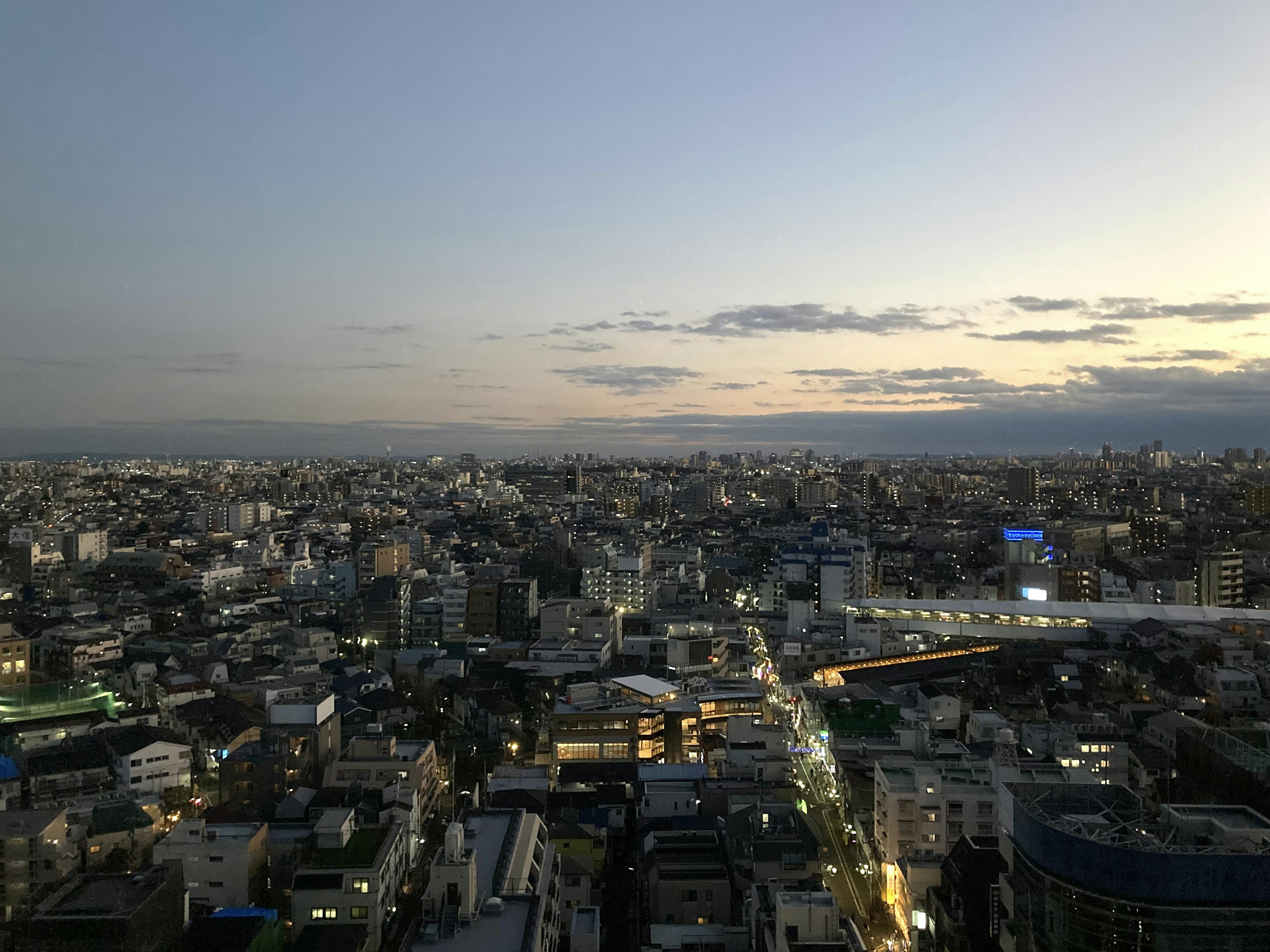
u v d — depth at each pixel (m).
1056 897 62.53
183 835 95.75
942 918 81.50
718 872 93.19
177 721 147.75
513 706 160.00
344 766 119.44
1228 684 151.88
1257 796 85.69
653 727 142.25
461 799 132.00
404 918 94.12
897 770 103.94
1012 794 71.31
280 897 93.69
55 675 186.25
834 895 90.62
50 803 116.62
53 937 73.06
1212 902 58.03
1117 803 69.50
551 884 85.06
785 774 121.31
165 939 78.94
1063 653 193.25
